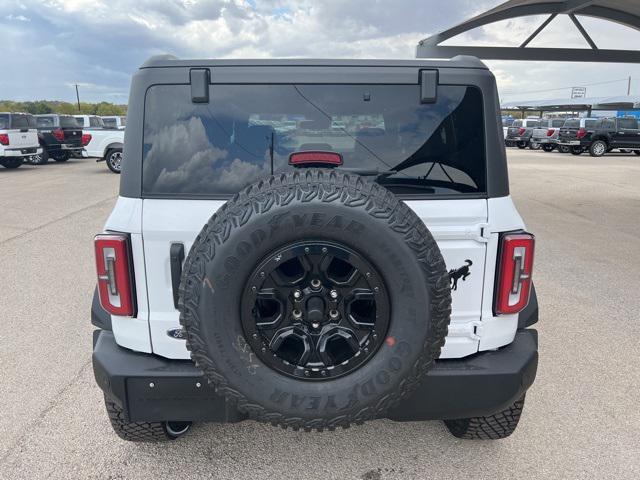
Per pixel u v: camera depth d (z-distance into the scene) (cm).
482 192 214
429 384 213
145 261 210
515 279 213
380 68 213
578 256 662
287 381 188
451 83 213
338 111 216
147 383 213
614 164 2066
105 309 214
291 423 192
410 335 183
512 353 223
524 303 217
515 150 3131
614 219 918
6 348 393
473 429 265
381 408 190
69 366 365
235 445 278
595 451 273
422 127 217
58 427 293
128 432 259
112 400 225
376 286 182
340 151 219
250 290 181
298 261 188
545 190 1296
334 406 187
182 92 212
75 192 1196
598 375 354
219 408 216
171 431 272
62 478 252
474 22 1264
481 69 214
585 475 255
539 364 368
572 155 2628
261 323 187
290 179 181
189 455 270
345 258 180
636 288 536
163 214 207
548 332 424
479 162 214
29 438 283
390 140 218
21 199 1088
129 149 212
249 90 213
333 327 188
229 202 181
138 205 209
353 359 187
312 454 271
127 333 218
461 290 215
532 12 1252
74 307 479
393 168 219
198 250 180
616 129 2511
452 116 215
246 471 257
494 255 214
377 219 176
